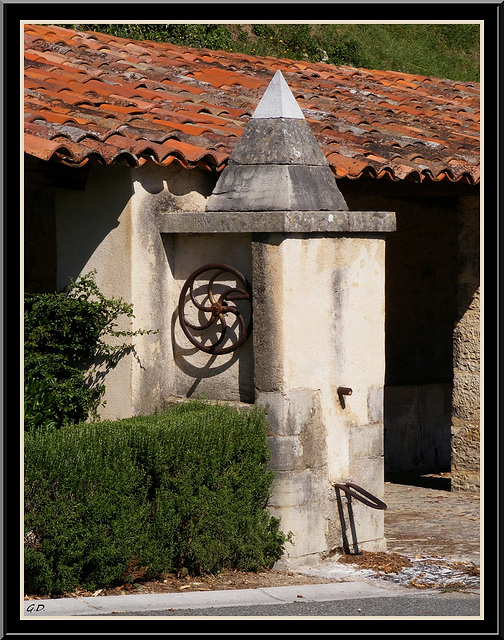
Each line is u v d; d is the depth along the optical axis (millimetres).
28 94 11797
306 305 10359
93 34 17062
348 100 16859
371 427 11172
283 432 10141
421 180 12594
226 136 12039
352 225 10727
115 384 10688
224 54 18469
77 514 8852
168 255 11047
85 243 10953
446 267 19266
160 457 9320
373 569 10422
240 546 9898
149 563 9383
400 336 18797
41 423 9922
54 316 10523
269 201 10344
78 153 9867
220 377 10828
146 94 13750
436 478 16688
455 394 15086
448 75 29094
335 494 10719
